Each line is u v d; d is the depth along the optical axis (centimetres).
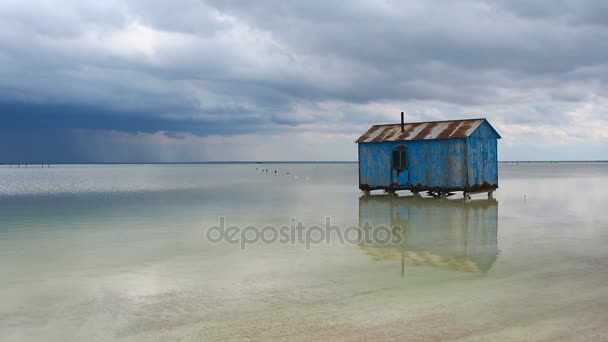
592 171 10550
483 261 1150
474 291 882
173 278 1022
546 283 936
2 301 862
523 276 995
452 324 707
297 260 1191
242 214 2238
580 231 1622
